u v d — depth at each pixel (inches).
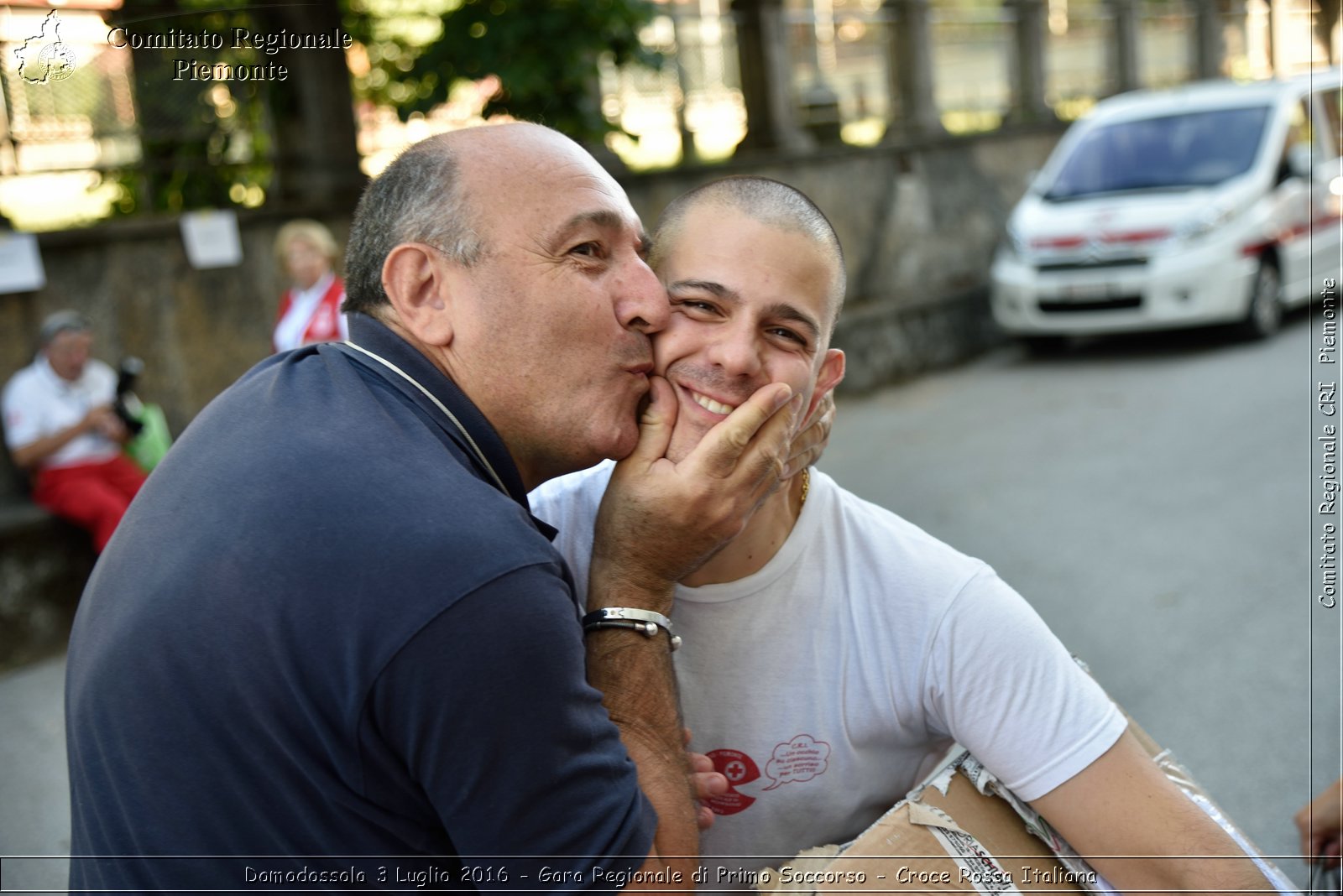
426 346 53.8
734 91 372.2
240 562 46.1
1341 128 419.2
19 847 127.6
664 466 54.2
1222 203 361.1
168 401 243.0
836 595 57.2
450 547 45.0
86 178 241.1
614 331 53.6
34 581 205.0
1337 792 72.7
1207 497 226.1
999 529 220.2
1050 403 328.5
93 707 48.3
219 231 246.7
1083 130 414.0
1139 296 362.3
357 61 276.7
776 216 54.3
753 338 53.6
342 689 44.8
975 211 454.3
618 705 52.5
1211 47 617.3
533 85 237.3
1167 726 138.8
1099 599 180.7
